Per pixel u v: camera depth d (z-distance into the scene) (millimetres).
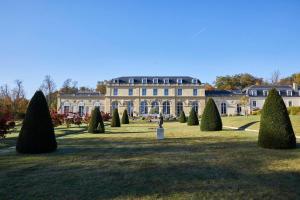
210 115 25562
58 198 6602
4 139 20297
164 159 11008
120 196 6660
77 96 79938
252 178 8078
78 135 23438
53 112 33188
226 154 12094
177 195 6680
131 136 21734
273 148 13461
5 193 6973
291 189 7102
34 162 10672
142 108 79062
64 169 9422
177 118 66938
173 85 79312
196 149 13734
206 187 7262
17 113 54219
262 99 78562
